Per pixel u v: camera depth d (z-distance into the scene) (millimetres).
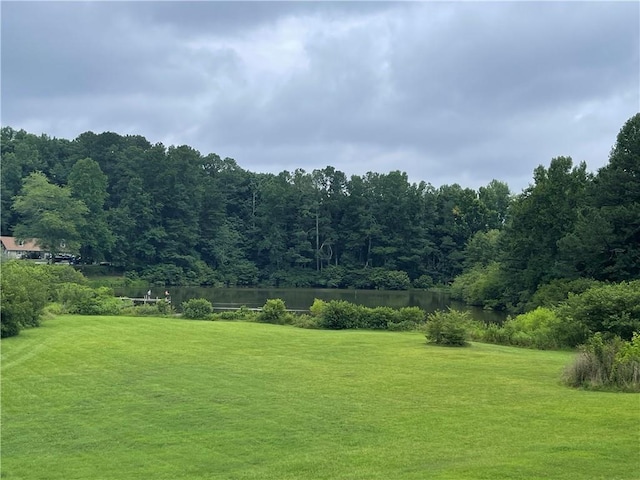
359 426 11367
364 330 31469
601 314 23062
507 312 58125
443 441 10164
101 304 36188
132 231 94125
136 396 14219
